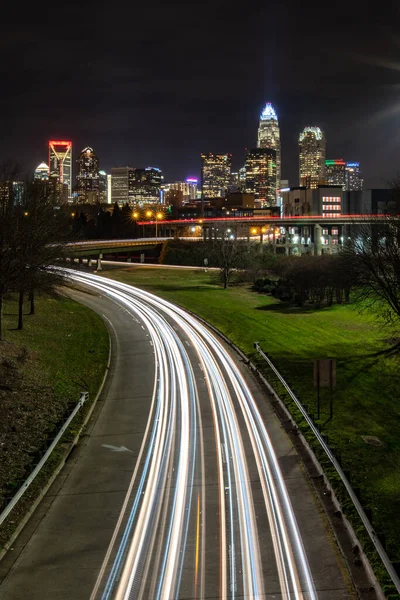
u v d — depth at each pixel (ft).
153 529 49.75
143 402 89.45
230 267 273.13
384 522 50.75
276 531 48.80
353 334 146.51
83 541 48.01
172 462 65.05
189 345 133.08
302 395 91.66
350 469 62.18
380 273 146.92
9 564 44.75
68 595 40.50
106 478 61.11
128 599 39.86
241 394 92.43
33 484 57.93
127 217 544.21
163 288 245.24
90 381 101.30
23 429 72.54
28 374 97.55
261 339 138.21
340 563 43.73
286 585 41.09
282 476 60.29
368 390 96.48
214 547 46.50
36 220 122.72
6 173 133.90
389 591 38.65
